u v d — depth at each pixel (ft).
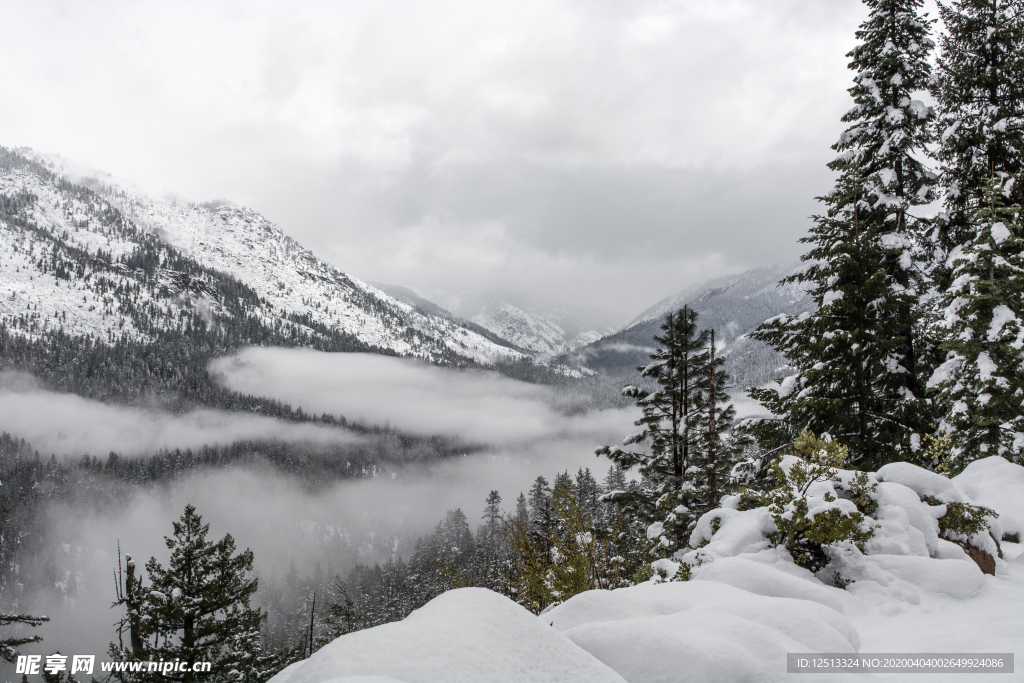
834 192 52.19
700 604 16.31
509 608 9.92
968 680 14.94
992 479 38.86
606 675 9.06
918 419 46.78
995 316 45.93
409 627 8.51
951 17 56.75
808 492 29.71
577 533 32.42
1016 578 27.27
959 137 55.57
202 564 65.16
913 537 27.27
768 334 54.85
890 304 47.19
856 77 54.44
